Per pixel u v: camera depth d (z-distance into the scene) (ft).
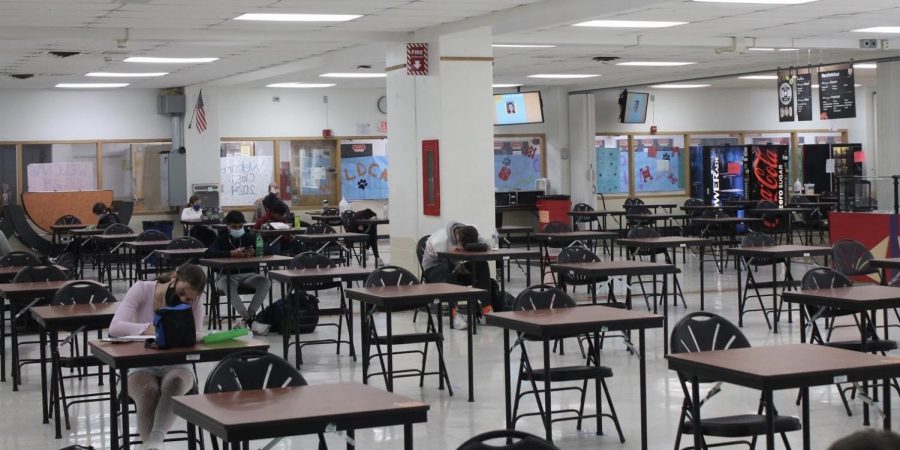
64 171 67.21
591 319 19.74
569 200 73.10
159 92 68.49
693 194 81.76
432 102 42.47
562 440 21.11
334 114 73.87
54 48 46.26
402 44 44.34
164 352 17.30
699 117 81.76
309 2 34.76
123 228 51.75
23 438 22.30
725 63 61.16
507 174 77.15
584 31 46.60
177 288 19.02
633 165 80.07
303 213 73.26
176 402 13.65
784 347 16.88
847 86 52.85
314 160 73.77
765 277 48.80
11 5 34.04
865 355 15.99
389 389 24.53
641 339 19.88
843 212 47.91
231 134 71.41
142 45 45.50
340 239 48.11
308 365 29.91
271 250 36.78
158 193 69.41
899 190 46.44
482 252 36.40
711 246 56.95
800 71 54.90
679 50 52.75
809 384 14.56
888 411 17.03
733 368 14.92
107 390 26.96
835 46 51.29
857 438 6.50
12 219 59.77
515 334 34.45
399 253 45.50
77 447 12.04
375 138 75.10
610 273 30.25
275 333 35.55
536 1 35.60
